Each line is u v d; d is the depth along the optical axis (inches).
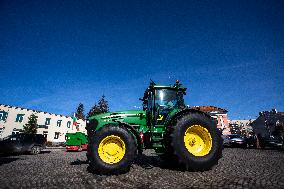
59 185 175.2
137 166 261.6
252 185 159.3
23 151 592.1
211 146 231.9
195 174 206.2
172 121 245.0
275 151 513.3
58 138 1533.0
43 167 286.0
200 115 240.8
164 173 214.7
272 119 1378.0
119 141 230.1
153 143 247.9
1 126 1273.4
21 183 184.9
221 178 184.9
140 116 277.1
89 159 222.1
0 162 368.2
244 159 327.6
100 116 281.3
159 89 288.8
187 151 225.1
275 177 183.5
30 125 1320.1
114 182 181.6
